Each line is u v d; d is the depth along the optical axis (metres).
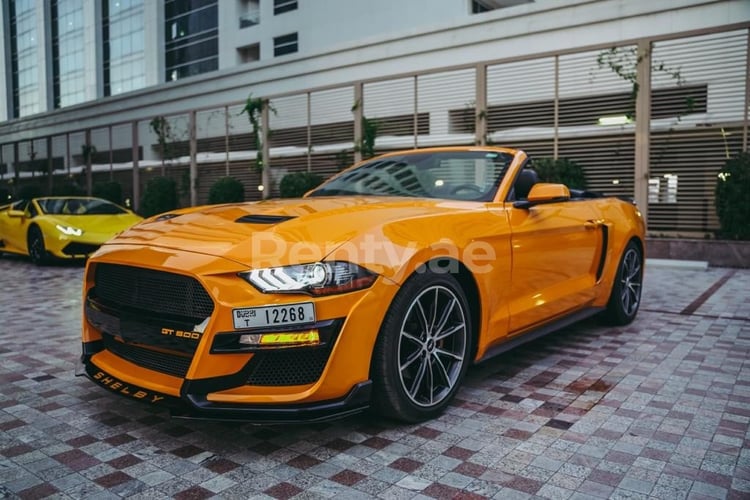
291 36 33.22
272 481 2.11
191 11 41.25
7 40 59.38
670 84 10.18
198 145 18.39
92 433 2.56
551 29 13.80
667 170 10.20
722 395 3.02
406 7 27.88
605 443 2.43
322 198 3.32
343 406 2.30
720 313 5.23
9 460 2.29
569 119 11.26
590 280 4.13
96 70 48.50
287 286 2.22
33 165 25.05
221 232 2.52
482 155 3.70
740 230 9.20
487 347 3.02
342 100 14.47
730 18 11.48
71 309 5.59
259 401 2.24
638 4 12.52
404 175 3.67
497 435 2.52
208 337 2.23
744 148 9.46
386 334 2.43
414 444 2.43
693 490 2.04
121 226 9.27
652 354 3.85
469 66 12.20
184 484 2.09
